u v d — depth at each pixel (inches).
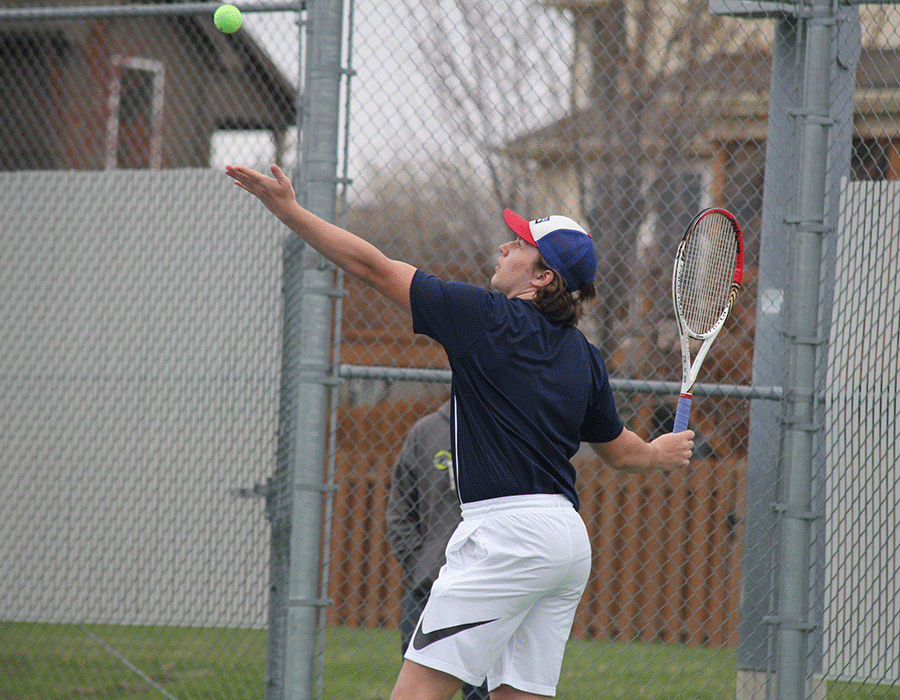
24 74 1370.6
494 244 1360.7
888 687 614.2
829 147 561.6
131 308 721.0
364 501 1212.5
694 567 1059.9
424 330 407.5
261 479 681.6
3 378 740.7
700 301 506.6
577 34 1201.4
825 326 573.6
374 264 404.5
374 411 1280.8
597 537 1112.8
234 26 500.4
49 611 713.6
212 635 903.1
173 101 1380.4
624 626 1067.9
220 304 703.1
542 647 424.5
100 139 1405.0
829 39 537.6
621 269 1272.1
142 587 697.0
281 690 560.7
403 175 1278.3
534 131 1363.2
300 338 549.3
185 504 698.2
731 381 917.2
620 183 1315.2
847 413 568.4
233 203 706.8
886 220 569.6
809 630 522.3
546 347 413.7
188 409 703.1
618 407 1069.1
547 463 410.9
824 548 553.3
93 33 1414.9
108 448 714.2
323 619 542.3
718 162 1154.0
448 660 395.2
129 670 824.3
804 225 533.0
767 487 579.2
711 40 1229.7
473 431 407.8
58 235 743.1
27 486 729.0
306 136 558.6
